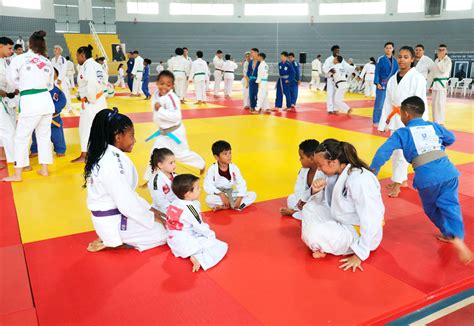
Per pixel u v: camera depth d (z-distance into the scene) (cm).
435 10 2712
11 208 473
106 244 365
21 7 2545
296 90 1294
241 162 671
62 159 689
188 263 348
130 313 281
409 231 412
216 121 1065
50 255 364
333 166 348
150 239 372
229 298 298
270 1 3081
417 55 1004
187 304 291
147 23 3045
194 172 618
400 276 327
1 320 273
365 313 281
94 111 650
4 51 591
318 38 3062
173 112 523
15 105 628
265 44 3128
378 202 341
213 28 3128
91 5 2847
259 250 371
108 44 2842
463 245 343
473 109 1351
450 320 281
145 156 705
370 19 2942
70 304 292
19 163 564
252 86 1241
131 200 349
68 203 490
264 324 269
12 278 326
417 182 379
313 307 287
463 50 2620
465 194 522
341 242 347
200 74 1426
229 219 442
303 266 343
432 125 388
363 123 1041
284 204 488
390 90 566
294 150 752
